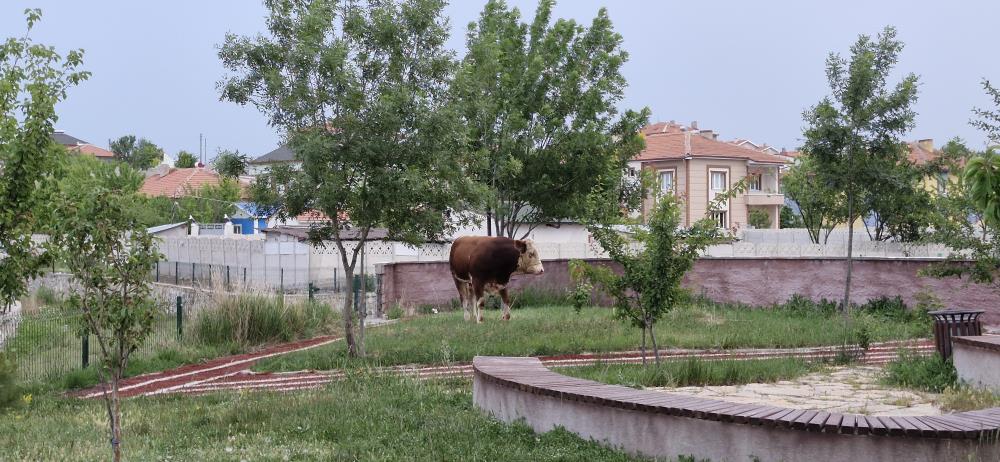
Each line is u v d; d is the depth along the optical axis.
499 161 31.50
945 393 11.60
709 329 20.64
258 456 8.58
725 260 27.30
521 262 22.47
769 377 13.77
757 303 26.72
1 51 12.93
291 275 37.72
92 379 16.86
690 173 61.25
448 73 17.94
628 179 36.09
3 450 9.55
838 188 21.91
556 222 41.59
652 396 8.55
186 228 51.22
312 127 17.28
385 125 16.88
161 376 17.56
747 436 7.47
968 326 13.87
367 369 14.97
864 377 14.12
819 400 11.73
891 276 24.66
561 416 8.95
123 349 8.16
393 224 17.83
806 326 21.22
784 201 71.94
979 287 22.98
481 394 10.56
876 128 21.09
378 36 17.31
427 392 12.33
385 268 27.42
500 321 22.48
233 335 21.09
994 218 5.51
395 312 26.64
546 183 33.22
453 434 9.17
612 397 8.45
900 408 10.95
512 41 34.66
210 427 10.58
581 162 33.31
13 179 12.84
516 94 33.38
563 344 18.31
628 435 8.24
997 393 11.39
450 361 17.17
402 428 9.68
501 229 34.16
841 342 18.12
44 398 14.63
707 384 13.40
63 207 7.96
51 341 19.27
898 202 30.47
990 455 6.99
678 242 14.72
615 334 19.66
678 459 7.82
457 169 17.84
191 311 21.78
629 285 14.66
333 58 16.66
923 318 20.78
